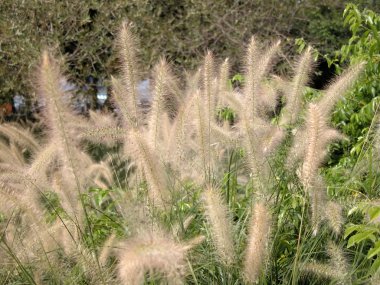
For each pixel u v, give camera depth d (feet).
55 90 8.38
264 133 10.36
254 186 9.55
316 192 8.86
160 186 8.75
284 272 9.43
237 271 8.49
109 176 13.08
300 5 38.29
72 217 9.86
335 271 8.95
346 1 38.88
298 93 10.72
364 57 14.17
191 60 33.12
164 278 7.07
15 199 9.11
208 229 9.09
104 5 32.27
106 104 30.73
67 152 8.65
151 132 9.96
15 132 12.24
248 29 35.55
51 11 30.83
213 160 10.88
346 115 14.58
